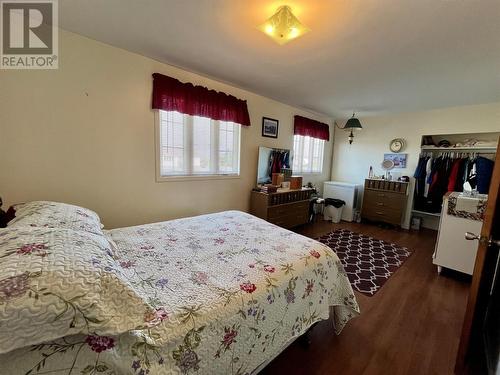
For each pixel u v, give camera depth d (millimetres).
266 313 1091
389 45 1936
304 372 1344
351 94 3371
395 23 1621
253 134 3584
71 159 2057
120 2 1532
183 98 2641
